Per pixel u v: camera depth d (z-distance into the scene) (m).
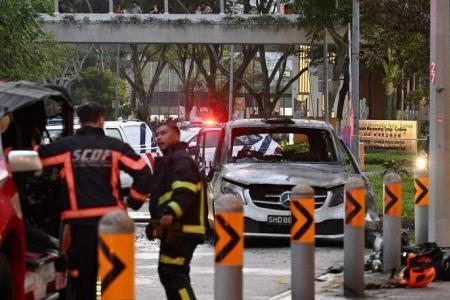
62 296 10.96
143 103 85.31
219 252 8.94
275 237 18.30
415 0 27.02
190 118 87.94
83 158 9.70
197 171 10.39
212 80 78.31
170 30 57.22
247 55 71.38
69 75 99.12
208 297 13.13
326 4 44.84
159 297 13.06
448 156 14.65
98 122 9.92
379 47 35.19
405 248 14.27
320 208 18.08
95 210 9.61
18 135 10.81
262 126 19.94
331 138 19.95
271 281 14.62
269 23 56.88
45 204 11.12
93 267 9.73
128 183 25.67
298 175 18.39
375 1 27.80
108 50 110.06
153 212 10.50
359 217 12.41
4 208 8.67
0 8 33.91
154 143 30.81
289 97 130.50
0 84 10.88
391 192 13.98
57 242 10.67
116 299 6.97
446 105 14.72
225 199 8.95
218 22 57.19
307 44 57.16
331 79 60.91
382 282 13.38
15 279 9.05
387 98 56.94
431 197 14.72
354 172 19.47
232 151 19.94
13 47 35.03
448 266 13.66
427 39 27.66
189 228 10.33
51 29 56.47
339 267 15.48
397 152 50.97
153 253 17.88
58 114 12.38
